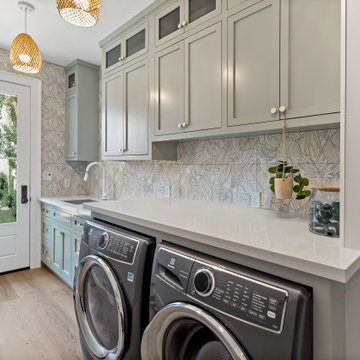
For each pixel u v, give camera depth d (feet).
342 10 2.68
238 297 2.46
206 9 5.08
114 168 9.84
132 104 7.00
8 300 7.70
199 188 6.63
